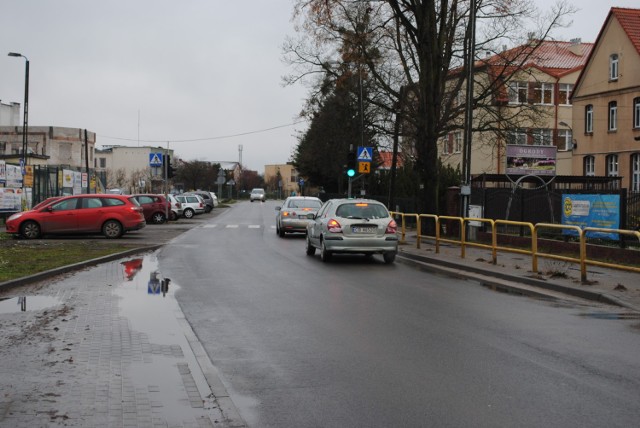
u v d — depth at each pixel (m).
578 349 7.21
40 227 24.23
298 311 9.53
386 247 16.45
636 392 5.58
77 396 5.30
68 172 40.78
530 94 33.69
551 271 13.29
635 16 38.78
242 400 5.37
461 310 9.74
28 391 5.42
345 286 12.23
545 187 22.22
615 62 39.03
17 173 31.77
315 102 40.84
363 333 8.03
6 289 11.12
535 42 27.83
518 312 9.61
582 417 4.94
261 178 152.88
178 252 19.27
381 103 29.56
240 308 9.74
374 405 5.25
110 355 6.67
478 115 30.33
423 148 25.84
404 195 37.41
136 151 103.44
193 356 6.71
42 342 7.20
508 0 26.62
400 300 10.63
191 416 4.89
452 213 26.05
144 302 10.05
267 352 7.04
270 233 29.08
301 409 5.14
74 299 10.20
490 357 6.84
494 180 30.19
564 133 51.66
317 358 6.79
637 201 16.17
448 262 15.96
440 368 6.39
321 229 16.80
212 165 116.19
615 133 38.75
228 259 17.22
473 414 5.02
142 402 5.19
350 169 29.27
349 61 27.34
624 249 15.48
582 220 17.91
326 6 25.73
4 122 82.44
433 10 25.06
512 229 21.08
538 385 5.80
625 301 10.23
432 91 25.45
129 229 24.89
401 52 28.50
